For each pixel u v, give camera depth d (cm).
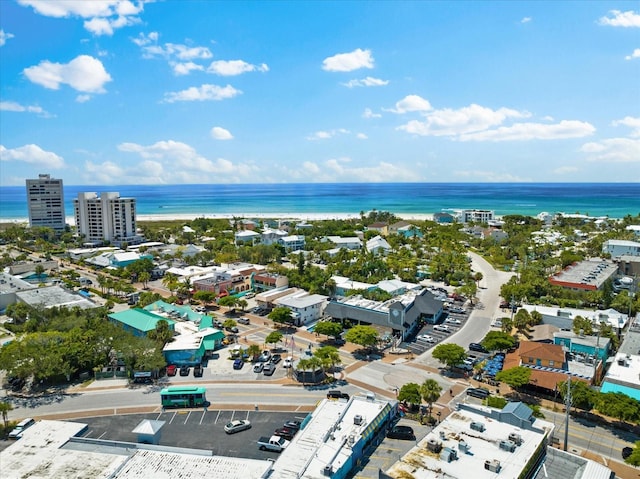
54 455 7200
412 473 5984
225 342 13188
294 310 15025
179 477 6481
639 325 13538
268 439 8188
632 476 7194
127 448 7394
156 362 10825
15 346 11050
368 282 19162
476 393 9919
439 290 19225
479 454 6444
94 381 10812
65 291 17212
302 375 10969
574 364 10919
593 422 8856
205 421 8969
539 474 6394
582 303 16375
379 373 11150
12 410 9406
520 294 16825
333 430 7662
